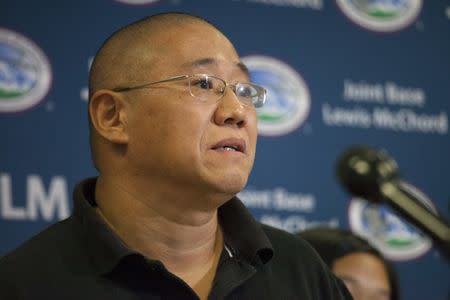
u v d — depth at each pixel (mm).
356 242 5801
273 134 7555
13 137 6824
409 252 7742
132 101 3777
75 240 3619
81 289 3422
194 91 3648
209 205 3648
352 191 3139
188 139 3582
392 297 5758
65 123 6965
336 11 7953
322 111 7727
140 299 3441
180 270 3713
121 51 3943
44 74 6969
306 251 4039
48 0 7062
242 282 3641
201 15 7516
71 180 6930
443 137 8031
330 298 3939
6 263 3500
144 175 3707
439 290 7762
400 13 8141
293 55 7746
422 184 7895
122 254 3418
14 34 6938
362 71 7914
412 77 8047
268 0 7762
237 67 3861
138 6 7312
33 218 6816
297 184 7543
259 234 3801
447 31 8234
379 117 7863
